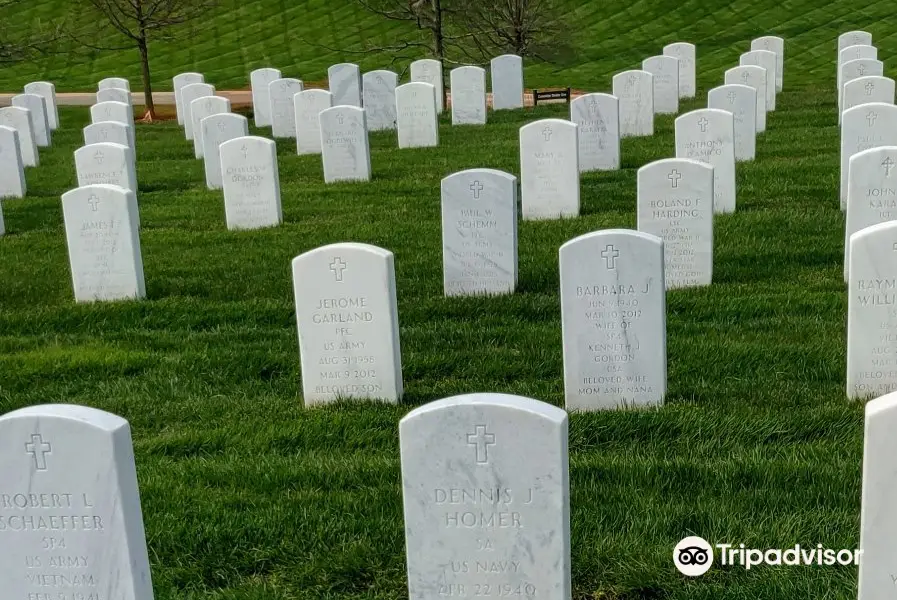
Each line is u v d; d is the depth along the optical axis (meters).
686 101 27.41
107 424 5.36
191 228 15.55
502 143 21.41
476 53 34.94
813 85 30.48
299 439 8.06
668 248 11.25
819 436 7.64
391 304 8.53
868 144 13.86
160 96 36.94
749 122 17.62
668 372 8.90
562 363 9.35
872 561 5.30
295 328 10.82
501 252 11.23
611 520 6.52
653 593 5.88
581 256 8.15
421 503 5.46
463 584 5.54
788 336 9.59
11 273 13.29
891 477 5.18
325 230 14.65
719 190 14.14
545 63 38.97
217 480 7.39
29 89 29.50
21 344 10.62
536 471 5.32
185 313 11.30
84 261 11.77
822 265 11.82
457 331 10.23
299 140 22.36
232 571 6.31
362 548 6.31
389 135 24.09
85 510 5.42
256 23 44.66
